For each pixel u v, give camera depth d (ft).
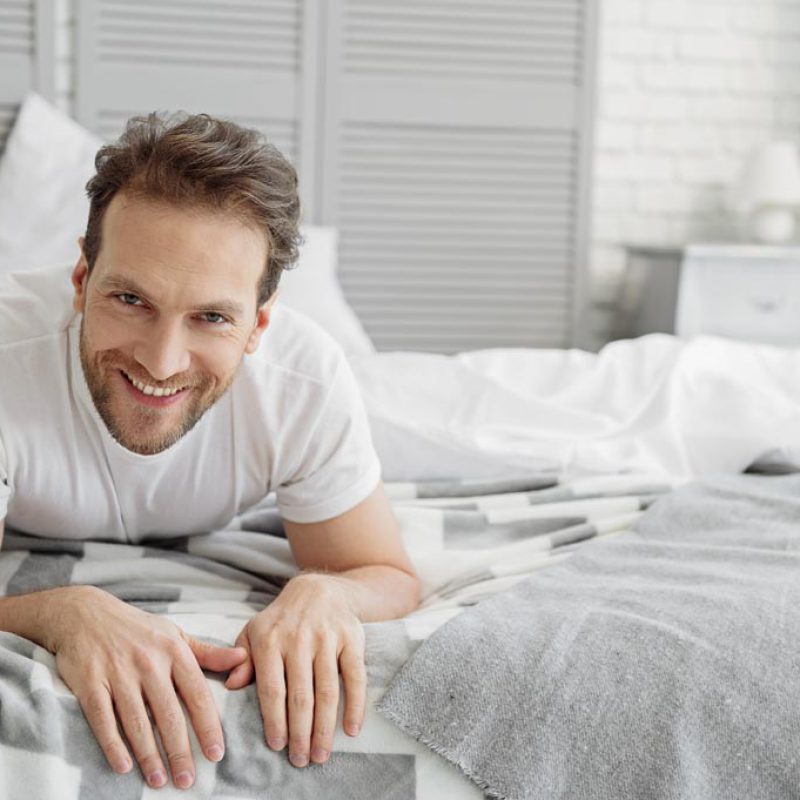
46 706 3.37
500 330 10.84
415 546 5.18
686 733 3.51
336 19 10.05
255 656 3.65
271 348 4.48
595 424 6.81
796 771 3.48
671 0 11.25
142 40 9.70
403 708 3.58
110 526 4.73
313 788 3.52
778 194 10.75
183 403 3.84
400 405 6.88
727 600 3.95
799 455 6.17
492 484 5.94
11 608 3.84
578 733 3.52
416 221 10.51
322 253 9.32
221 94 9.88
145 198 3.53
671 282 10.32
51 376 4.24
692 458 6.61
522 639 3.74
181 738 3.41
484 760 3.51
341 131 10.21
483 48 10.39
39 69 9.50
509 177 10.61
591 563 4.65
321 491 4.65
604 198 11.39
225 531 5.19
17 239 8.66
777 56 11.53
